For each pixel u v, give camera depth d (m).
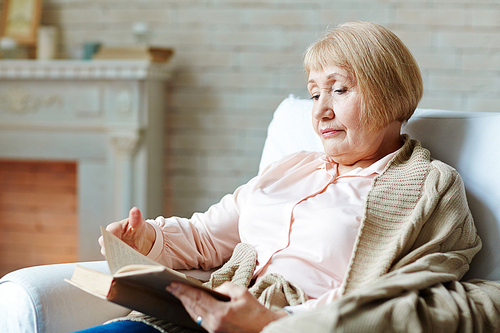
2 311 0.95
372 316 0.70
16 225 2.90
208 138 2.68
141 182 2.49
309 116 1.43
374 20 2.52
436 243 0.90
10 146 2.59
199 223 1.21
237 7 2.62
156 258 1.10
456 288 0.85
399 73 1.03
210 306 0.78
